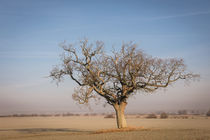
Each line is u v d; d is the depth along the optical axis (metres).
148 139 27.67
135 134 33.72
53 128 75.31
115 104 41.25
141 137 29.77
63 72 40.19
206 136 29.75
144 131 38.81
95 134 37.59
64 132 52.78
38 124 105.69
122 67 38.31
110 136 32.16
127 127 41.56
